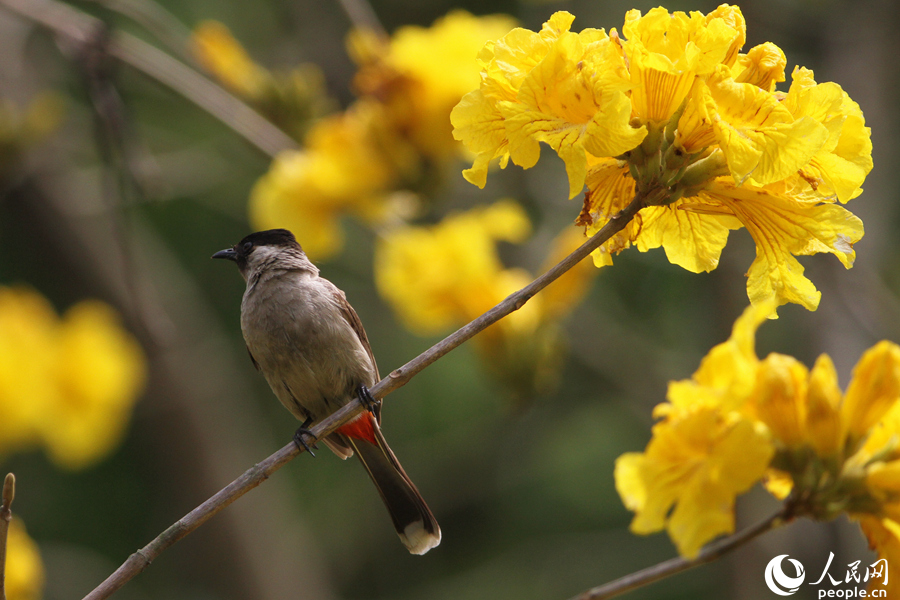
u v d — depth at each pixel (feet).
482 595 55.88
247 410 68.13
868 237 40.40
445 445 56.18
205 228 62.75
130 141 30.66
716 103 12.84
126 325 59.57
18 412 40.88
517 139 13.21
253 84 31.65
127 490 61.57
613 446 56.90
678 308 53.88
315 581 62.69
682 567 16.08
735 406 16.01
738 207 13.94
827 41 45.19
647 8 48.93
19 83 49.85
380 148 29.32
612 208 14.71
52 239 60.13
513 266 44.09
